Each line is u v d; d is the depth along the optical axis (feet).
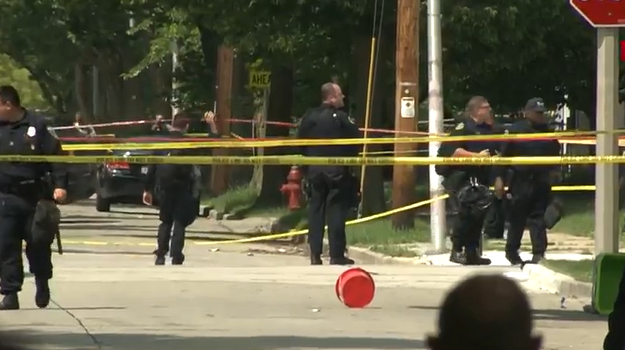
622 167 224.53
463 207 190.49
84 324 127.03
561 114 477.36
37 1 542.98
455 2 268.21
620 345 76.64
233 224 333.42
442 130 224.74
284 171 369.91
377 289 159.02
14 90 133.90
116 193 358.64
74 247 254.06
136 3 323.37
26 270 181.98
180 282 162.81
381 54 282.15
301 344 115.34
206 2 273.54
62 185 134.31
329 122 192.34
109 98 640.99
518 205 185.88
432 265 196.03
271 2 268.82
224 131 407.44
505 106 372.99
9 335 45.65
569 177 370.32
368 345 115.24
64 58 620.49
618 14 132.57
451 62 285.84
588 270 167.63
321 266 189.78
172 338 118.21
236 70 453.58
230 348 112.68
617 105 135.13
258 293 153.38
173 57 495.00
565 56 341.21
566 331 127.24
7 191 132.98
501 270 182.91
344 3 265.75
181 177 203.62
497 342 37.17
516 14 273.95
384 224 257.14
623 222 229.45
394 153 248.11
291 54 292.81
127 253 239.09
